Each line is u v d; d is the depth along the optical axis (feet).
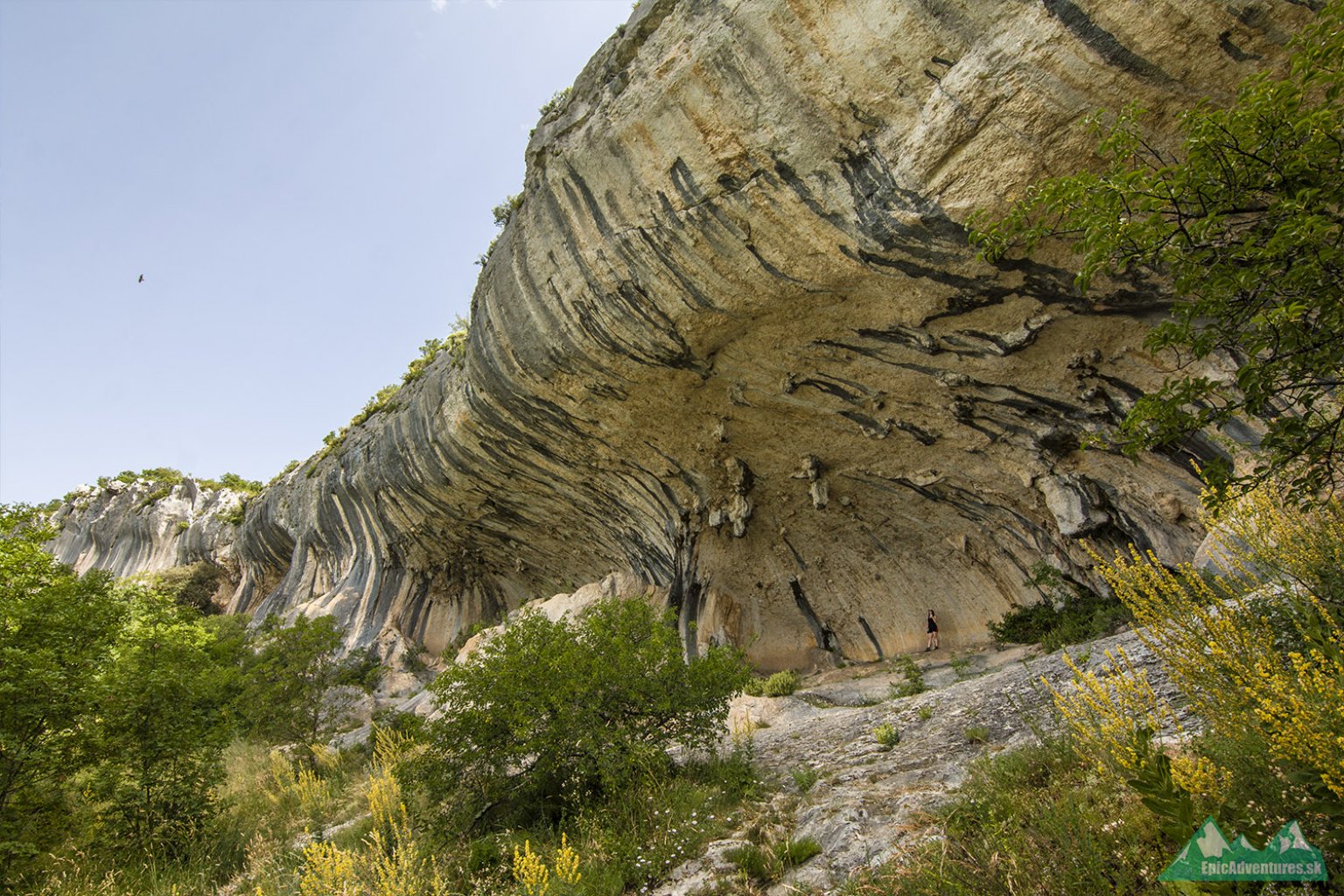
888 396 45.24
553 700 24.17
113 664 30.53
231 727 33.42
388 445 88.99
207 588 157.99
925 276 35.47
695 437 54.85
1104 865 10.29
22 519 31.60
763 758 27.14
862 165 32.83
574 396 54.54
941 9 28.78
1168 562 37.68
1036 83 27.73
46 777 27.12
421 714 50.55
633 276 42.42
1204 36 24.81
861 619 57.41
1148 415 12.55
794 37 32.14
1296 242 10.25
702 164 36.45
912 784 18.51
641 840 19.47
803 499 56.08
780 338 43.62
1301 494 12.08
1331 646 9.53
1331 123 10.02
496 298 54.75
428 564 99.19
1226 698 10.66
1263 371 11.30
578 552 81.97
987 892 11.00
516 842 20.77
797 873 15.31
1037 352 38.19
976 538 50.42
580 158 41.93
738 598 61.77
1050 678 23.03
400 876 19.11
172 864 27.45
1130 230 11.67
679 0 36.78
